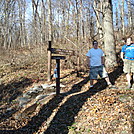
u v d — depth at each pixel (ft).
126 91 16.79
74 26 32.32
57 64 18.62
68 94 18.81
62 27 32.81
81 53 29.60
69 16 32.01
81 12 33.27
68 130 12.51
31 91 21.06
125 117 12.14
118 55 32.65
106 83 20.18
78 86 21.21
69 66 31.37
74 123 13.19
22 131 13.82
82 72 27.63
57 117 14.61
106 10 25.86
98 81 21.57
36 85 23.27
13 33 90.84
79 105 15.49
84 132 11.85
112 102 14.74
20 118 15.74
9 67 35.09
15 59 43.57
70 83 22.94
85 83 21.90
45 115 15.47
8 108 18.04
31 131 13.65
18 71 31.68
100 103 15.01
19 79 26.40
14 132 13.75
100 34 31.30
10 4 57.26
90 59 18.75
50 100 17.92
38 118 15.31
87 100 16.10
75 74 26.66
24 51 58.65
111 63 25.89
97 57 18.52
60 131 12.67
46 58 40.86
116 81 20.40
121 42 44.16
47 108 16.51
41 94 20.43
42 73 29.43
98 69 18.67
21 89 22.76
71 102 16.44
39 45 48.70
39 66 34.78
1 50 51.57
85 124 12.69
